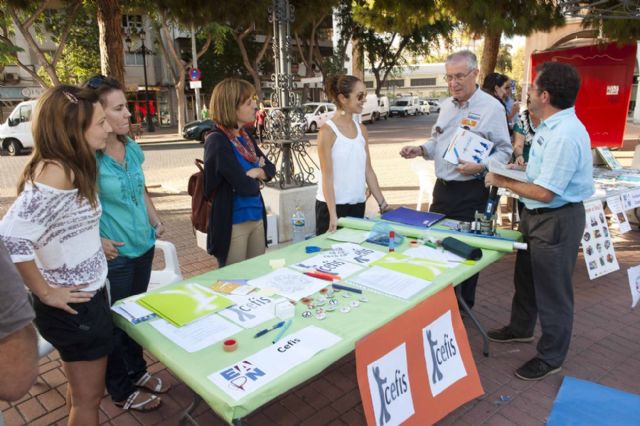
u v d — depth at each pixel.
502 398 2.65
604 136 9.28
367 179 3.50
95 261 1.80
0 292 1.11
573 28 12.47
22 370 1.22
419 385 2.09
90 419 1.91
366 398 1.78
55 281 1.71
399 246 2.73
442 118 3.36
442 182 3.39
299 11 6.03
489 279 4.39
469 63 3.04
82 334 1.75
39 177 1.56
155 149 16.72
